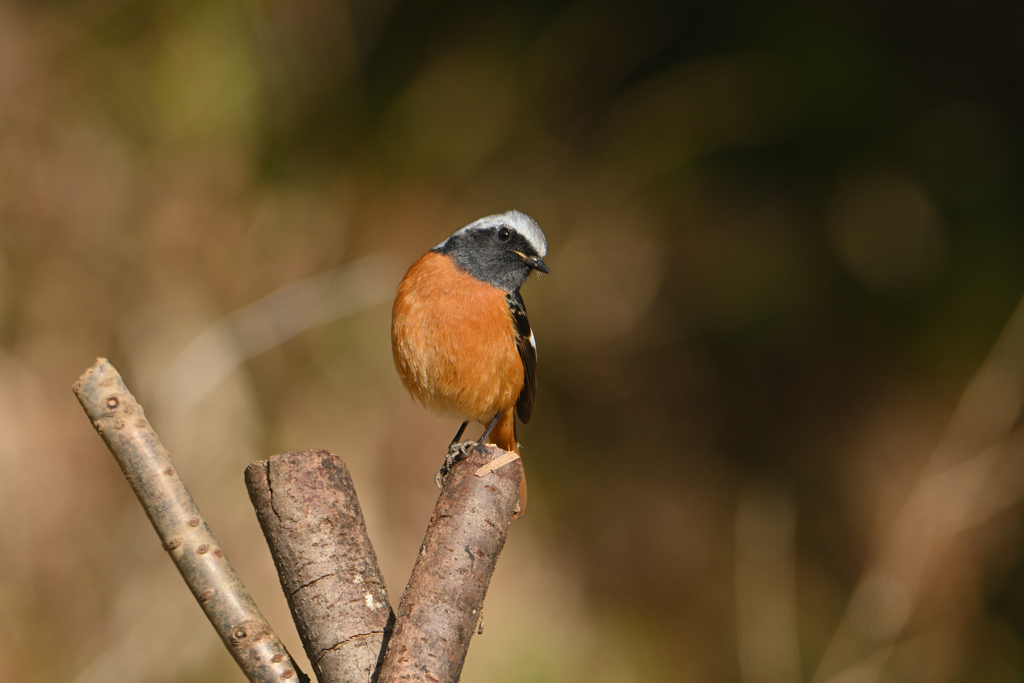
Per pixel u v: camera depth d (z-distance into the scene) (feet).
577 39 48.75
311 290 36.65
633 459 48.14
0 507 34.76
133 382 38.88
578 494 46.98
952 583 44.24
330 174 45.27
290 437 39.65
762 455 49.01
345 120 46.42
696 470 48.39
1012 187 49.39
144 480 10.09
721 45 49.62
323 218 44.24
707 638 45.11
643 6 48.98
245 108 44.11
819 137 49.78
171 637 33.81
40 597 34.22
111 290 40.11
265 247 42.98
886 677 39.22
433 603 10.20
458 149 46.98
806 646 44.62
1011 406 34.60
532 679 40.29
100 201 40.75
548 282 47.19
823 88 49.32
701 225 49.85
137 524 35.24
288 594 10.81
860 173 49.44
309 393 40.68
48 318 38.73
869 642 33.60
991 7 49.93
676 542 46.83
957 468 34.17
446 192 46.34
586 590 44.88
